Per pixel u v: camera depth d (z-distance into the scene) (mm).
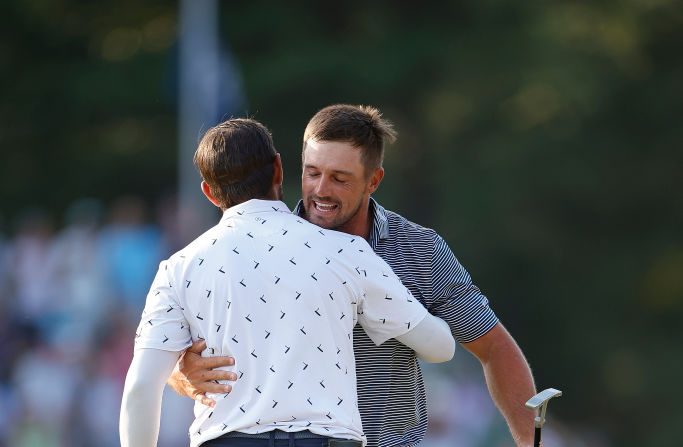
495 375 15656
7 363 46469
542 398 14148
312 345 13266
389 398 14648
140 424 13445
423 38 92938
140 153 93250
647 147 93250
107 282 47562
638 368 90562
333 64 90500
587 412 92625
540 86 90438
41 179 96188
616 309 94250
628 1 92188
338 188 14367
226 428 13234
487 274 92250
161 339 13469
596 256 94062
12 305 47406
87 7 98688
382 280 13797
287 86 90250
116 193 95250
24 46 98750
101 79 93875
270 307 13344
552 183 90750
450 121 93438
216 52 78312
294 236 13641
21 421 45406
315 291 13391
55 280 47750
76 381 45562
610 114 92625
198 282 13547
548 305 94062
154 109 94625
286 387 13133
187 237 50781
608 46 92125
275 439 13094
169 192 94750
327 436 13102
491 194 90375
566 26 91812
